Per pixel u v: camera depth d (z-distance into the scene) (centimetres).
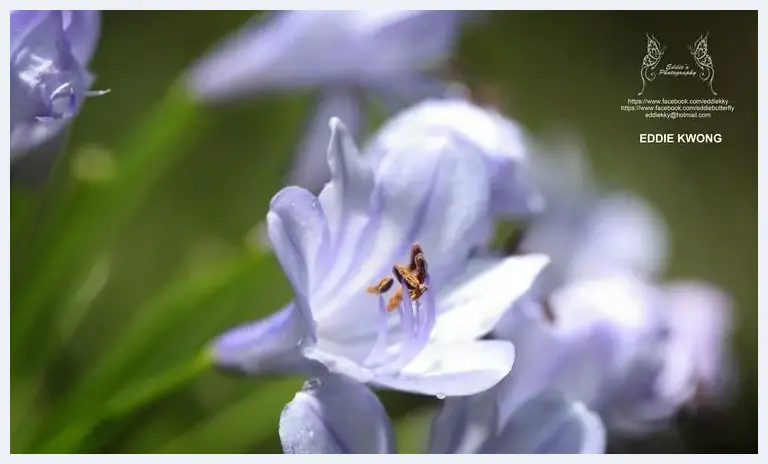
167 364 28
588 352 26
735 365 31
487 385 23
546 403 25
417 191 24
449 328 24
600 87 34
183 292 28
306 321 23
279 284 29
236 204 32
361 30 29
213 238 32
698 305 31
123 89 31
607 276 29
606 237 30
